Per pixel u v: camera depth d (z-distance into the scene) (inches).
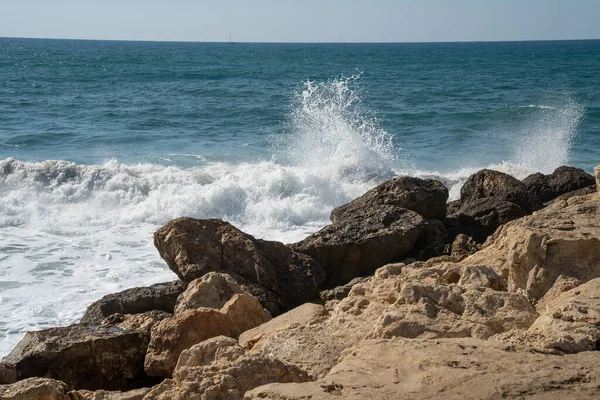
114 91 1801.2
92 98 1615.4
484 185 515.2
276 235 577.0
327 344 233.5
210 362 218.1
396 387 161.0
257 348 250.1
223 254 382.6
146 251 512.1
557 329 195.6
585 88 2012.8
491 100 1659.7
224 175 716.0
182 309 318.3
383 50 7608.3
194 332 279.9
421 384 161.0
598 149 1015.0
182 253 379.9
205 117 1302.9
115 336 293.9
